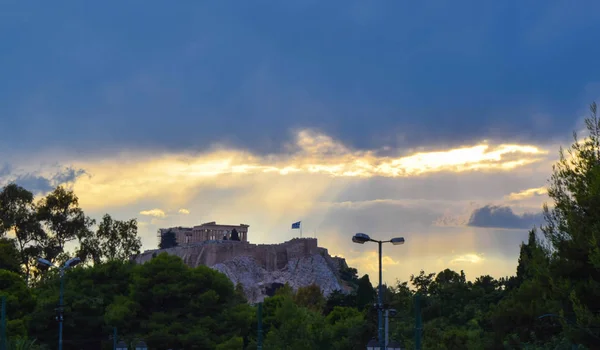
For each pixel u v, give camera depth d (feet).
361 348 319.06
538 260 170.09
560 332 187.01
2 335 223.71
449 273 465.88
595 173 152.76
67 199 535.60
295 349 331.16
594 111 160.35
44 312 329.93
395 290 388.37
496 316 193.57
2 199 516.32
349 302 536.83
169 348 329.11
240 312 353.10
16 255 447.83
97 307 343.46
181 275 356.59
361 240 192.34
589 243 148.25
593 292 148.25
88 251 532.73
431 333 275.80
